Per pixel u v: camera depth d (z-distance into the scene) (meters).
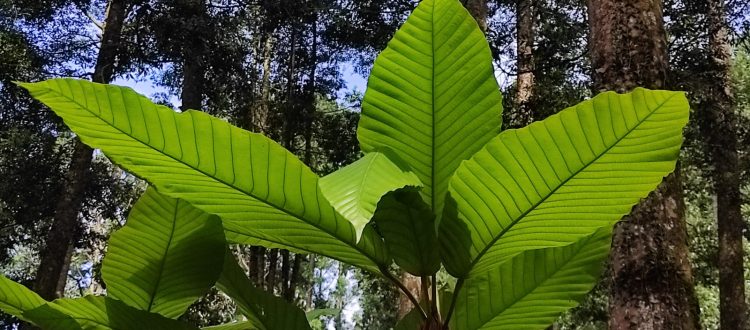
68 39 9.43
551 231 0.74
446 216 0.75
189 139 0.62
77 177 8.21
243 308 0.88
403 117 0.79
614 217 0.71
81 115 0.60
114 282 0.90
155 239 0.88
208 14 8.46
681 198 2.79
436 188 0.80
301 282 14.98
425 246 0.78
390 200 0.75
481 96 0.78
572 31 6.67
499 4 7.67
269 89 10.95
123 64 8.27
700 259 9.90
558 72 6.71
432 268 0.80
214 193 0.68
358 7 9.12
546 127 0.64
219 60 8.80
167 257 0.89
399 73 0.78
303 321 0.87
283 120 10.98
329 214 0.70
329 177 0.61
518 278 0.83
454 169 0.79
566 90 6.72
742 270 8.10
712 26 7.02
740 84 9.49
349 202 0.56
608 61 2.87
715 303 10.65
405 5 8.98
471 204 0.73
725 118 7.25
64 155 9.69
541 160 0.66
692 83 6.11
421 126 0.79
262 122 10.46
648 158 0.64
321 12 9.61
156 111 0.60
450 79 0.78
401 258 0.79
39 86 0.58
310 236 0.75
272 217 0.72
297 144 12.14
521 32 7.22
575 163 0.66
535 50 6.67
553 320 0.85
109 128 0.62
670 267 2.62
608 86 2.84
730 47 7.77
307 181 0.65
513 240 0.76
